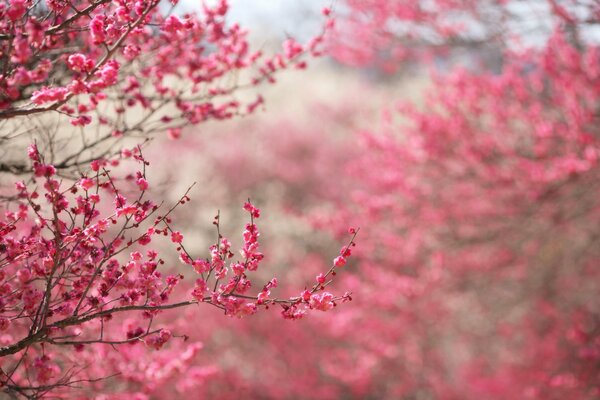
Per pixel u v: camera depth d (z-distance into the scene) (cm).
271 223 1527
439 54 900
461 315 1282
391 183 902
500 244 942
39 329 299
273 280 291
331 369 1198
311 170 1759
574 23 703
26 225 468
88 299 314
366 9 873
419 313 1079
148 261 308
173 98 480
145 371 535
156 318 740
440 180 894
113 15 331
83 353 498
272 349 1229
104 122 445
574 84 726
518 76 771
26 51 262
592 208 841
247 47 490
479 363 1286
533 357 1116
